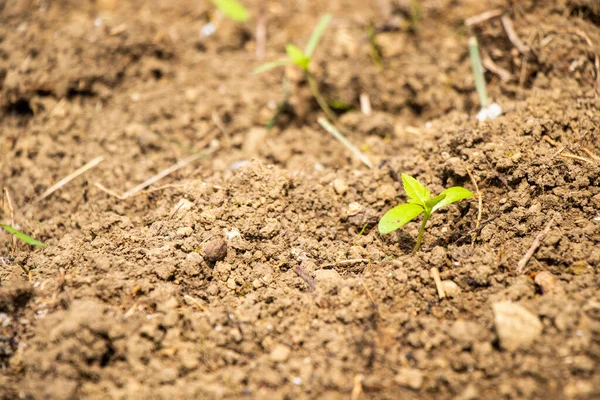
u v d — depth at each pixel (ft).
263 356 2.06
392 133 2.40
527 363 2.00
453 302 2.09
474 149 2.22
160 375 2.03
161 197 2.27
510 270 2.10
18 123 2.42
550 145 2.21
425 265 2.12
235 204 2.21
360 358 2.04
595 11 2.35
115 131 2.38
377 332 2.06
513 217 2.16
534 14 2.40
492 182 2.20
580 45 2.32
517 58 2.37
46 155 2.35
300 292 2.13
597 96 2.26
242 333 2.07
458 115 2.29
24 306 2.09
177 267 2.14
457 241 2.16
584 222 2.13
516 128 2.23
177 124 2.41
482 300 2.09
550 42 2.35
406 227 2.19
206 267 2.15
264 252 2.17
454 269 2.12
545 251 2.11
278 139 2.40
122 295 2.10
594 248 2.10
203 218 2.19
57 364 2.02
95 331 2.04
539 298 2.07
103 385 2.03
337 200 2.24
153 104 2.43
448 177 2.22
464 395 1.99
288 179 2.24
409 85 2.43
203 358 2.06
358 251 2.17
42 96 2.42
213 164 2.34
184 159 2.35
